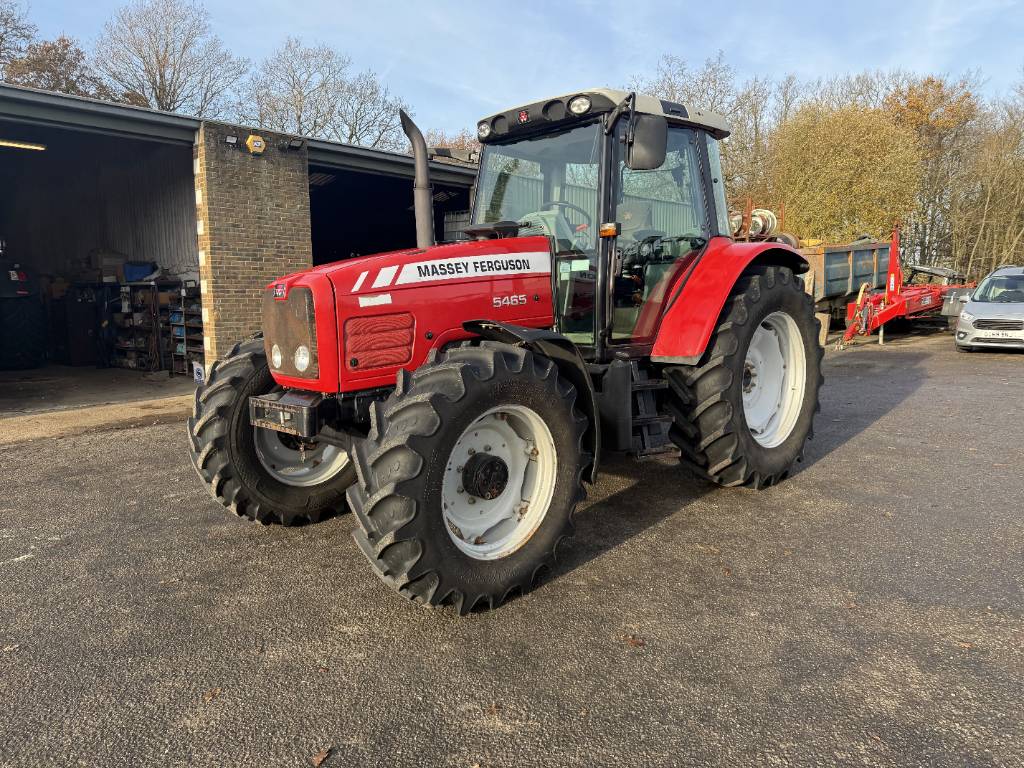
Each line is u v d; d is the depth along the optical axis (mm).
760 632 2672
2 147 12148
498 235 3723
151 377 10945
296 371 3094
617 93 3646
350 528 3938
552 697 2287
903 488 4379
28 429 7020
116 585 3219
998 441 5492
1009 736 2043
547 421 3004
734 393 3932
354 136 32688
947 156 27734
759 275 4211
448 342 3297
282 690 2359
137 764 2008
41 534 3914
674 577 3176
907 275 15648
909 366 9906
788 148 21578
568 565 3330
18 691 2379
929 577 3111
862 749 2004
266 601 3035
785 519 3881
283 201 9773
